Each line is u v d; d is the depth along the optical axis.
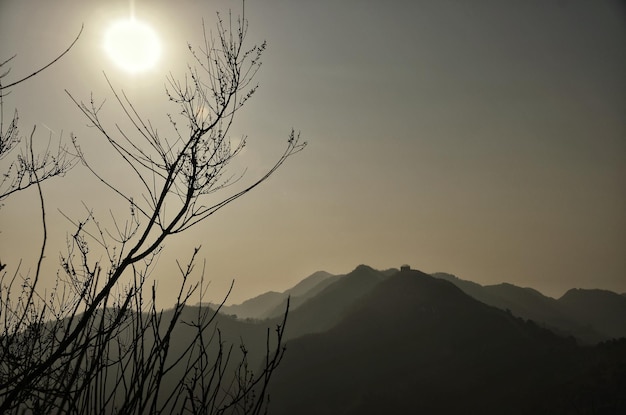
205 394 2.82
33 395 2.49
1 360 2.71
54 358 2.47
